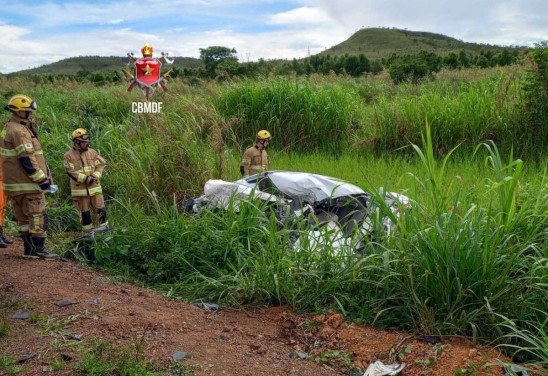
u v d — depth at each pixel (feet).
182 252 22.22
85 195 28.25
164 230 23.73
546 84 41.70
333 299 19.04
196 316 17.98
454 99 47.19
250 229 22.79
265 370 14.46
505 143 42.27
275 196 24.79
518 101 43.80
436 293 17.33
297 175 25.59
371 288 18.75
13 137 22.50
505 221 17.83
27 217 23.32
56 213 30.48
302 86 51.13
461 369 14.62
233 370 14.20
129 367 13.48
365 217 20.12
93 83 87.04
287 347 16.42
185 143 33.17
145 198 31.14
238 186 24.93
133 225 25.61
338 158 44.75
